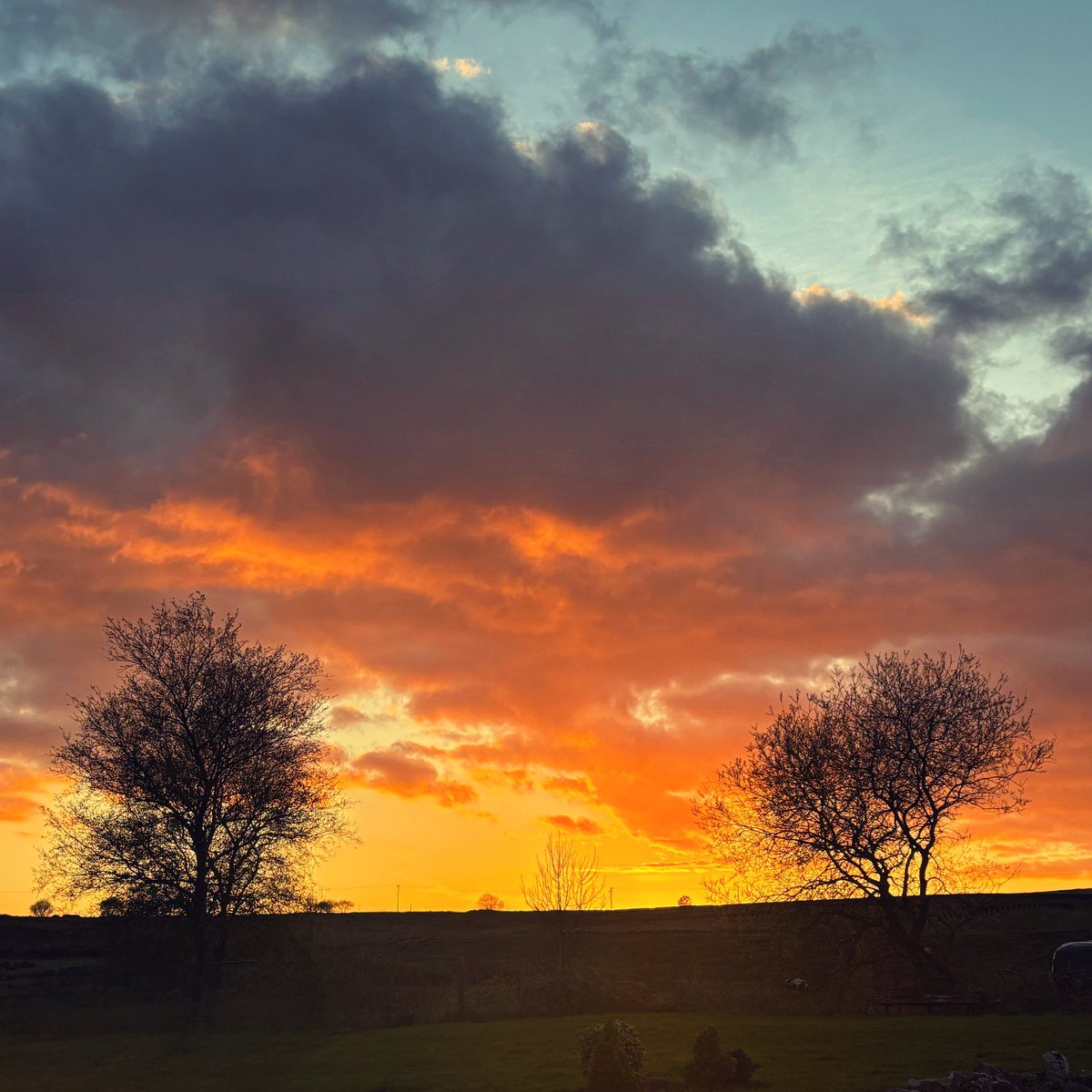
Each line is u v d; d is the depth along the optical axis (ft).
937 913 142.31
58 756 151.74
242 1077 90.43
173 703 155.74
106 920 147.64
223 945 150.20
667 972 193.06
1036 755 144.25
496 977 181.98
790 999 138.10
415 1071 87.25
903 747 145.28
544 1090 73.46
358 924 384.27
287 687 161.48
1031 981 134.10
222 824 152.56
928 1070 75.15
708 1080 71.77
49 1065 105.60
